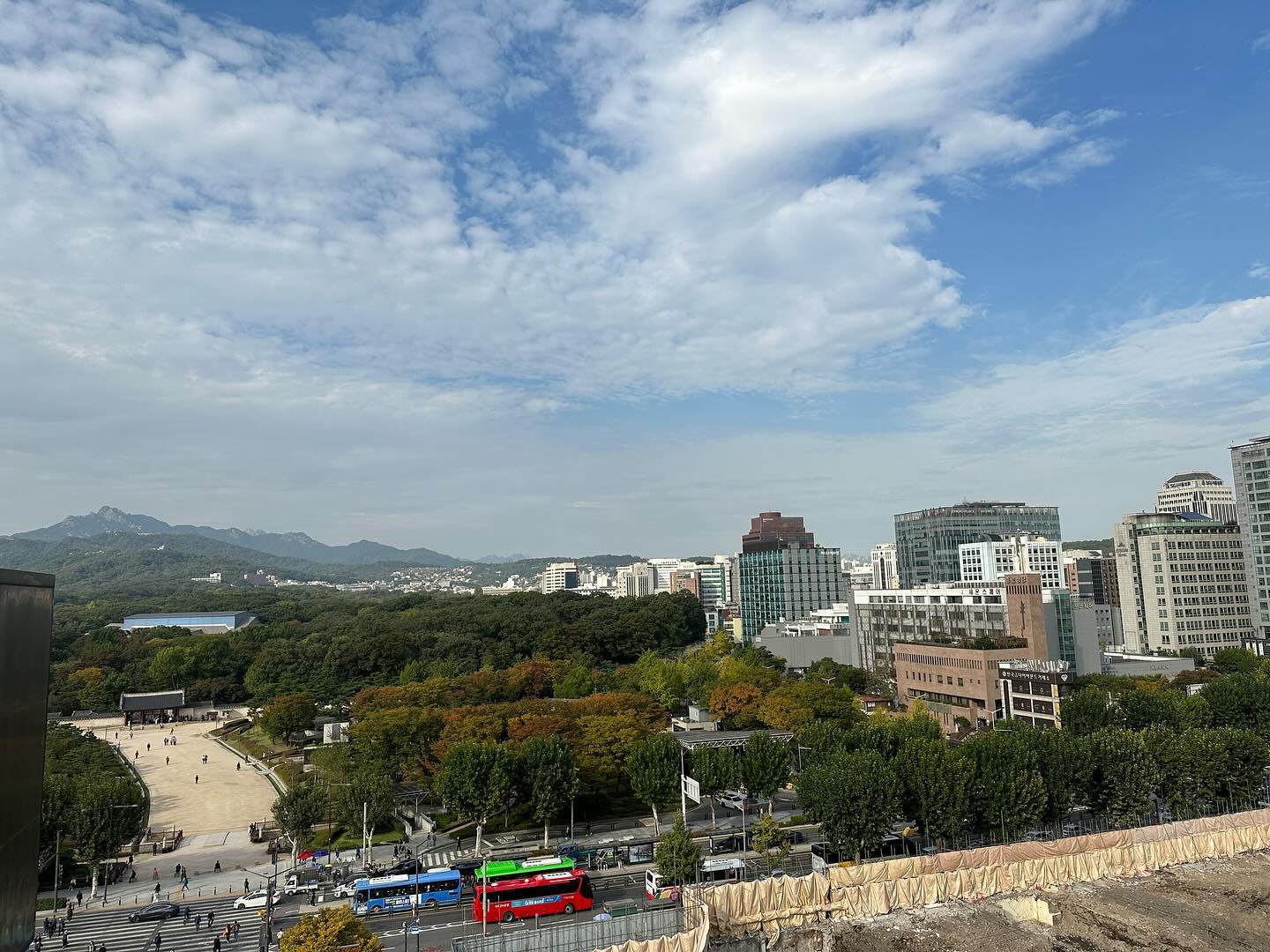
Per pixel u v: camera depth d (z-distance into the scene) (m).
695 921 60.97
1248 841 86.75
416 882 84.88
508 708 139.38
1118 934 67.12
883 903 70.81
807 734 121.94
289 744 177.62
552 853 100.50
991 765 94.19
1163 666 197.50
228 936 78.00
